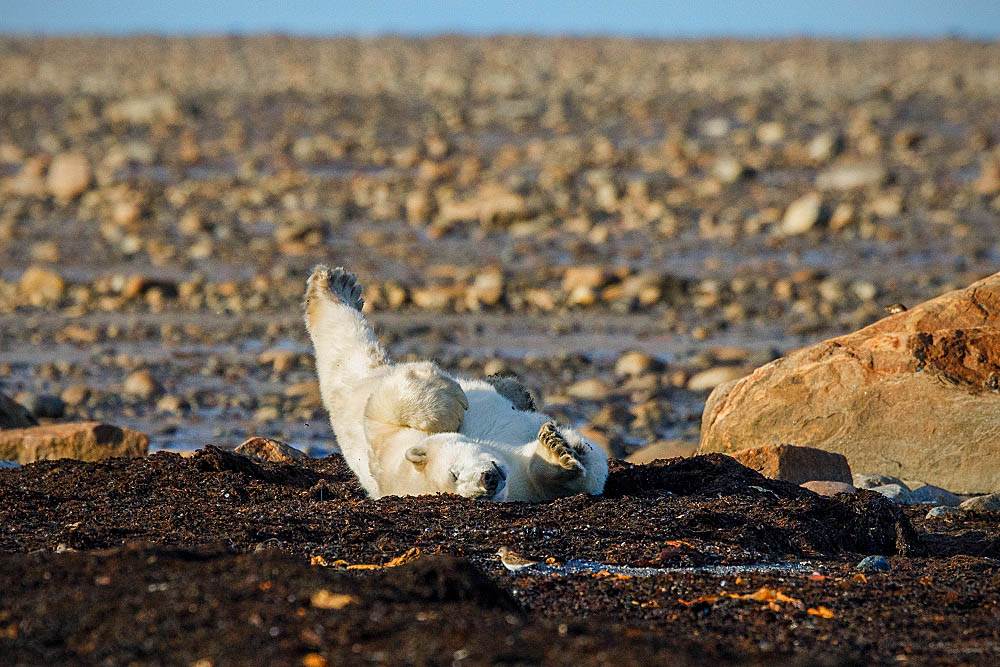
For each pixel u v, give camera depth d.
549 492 28.02
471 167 127.25
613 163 130.62
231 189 118.69
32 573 18.17
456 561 18.66
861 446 37.25
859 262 84.88
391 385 28.69
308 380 57.22
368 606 17.30
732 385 40.19
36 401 50.50
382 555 23.17
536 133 159.88
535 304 73.88
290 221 100.50
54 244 93.19
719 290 75.94
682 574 22.16
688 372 56.59
